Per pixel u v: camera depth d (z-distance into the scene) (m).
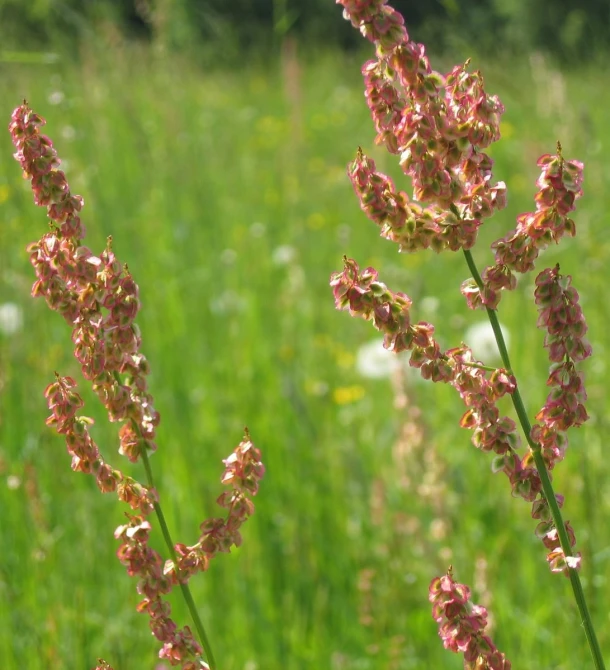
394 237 1.50
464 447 4.50
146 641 3.31
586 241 5.64
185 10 7.73
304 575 3.78
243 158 8.53
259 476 1.64
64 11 6.45
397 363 3.92
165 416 4.62
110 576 3.69
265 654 3.45
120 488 1.62
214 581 3.68
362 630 3.53
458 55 8.86
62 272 1.53
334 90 11.19
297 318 5.87
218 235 6.58
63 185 1.54
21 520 3.66
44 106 6.36
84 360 1.56
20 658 3.16
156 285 5.86
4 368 4.18
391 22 1.45
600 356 4.79
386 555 3.62
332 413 4.77
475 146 1.50
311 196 7.72
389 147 1.51
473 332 4.97
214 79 10.49
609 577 3.27
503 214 6.72
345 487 4.25
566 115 6.88
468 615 1.54
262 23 12.58
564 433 1.56
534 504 1.60
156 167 6.77
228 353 5.33
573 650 3.04
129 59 7.38
